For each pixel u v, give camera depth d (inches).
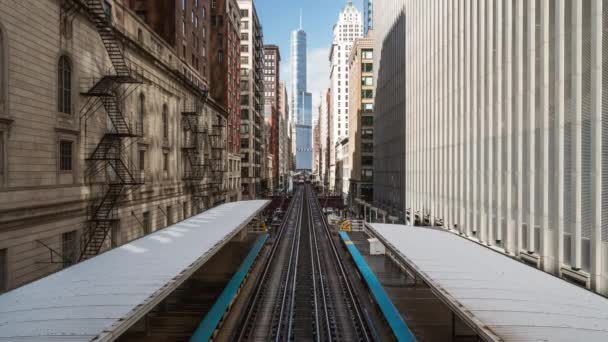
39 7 735.7
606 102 594.2
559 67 700.0
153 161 1280.8
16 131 677.9
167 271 533.6
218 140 2172.7
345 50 6496.1
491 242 968.9
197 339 583.2
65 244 839.7
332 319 789.9
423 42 1611.7
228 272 1055.0
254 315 804.6
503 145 917.2
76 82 859.4
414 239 853.2
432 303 813.9
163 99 1378.0
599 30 606.9
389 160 2368.4
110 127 997.2
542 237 748.0
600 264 606.5
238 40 2952.8
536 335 354.3
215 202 2075.5
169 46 1448.1
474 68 1075.9
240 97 3312.0
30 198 706.2
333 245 1633.9
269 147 5585.6
